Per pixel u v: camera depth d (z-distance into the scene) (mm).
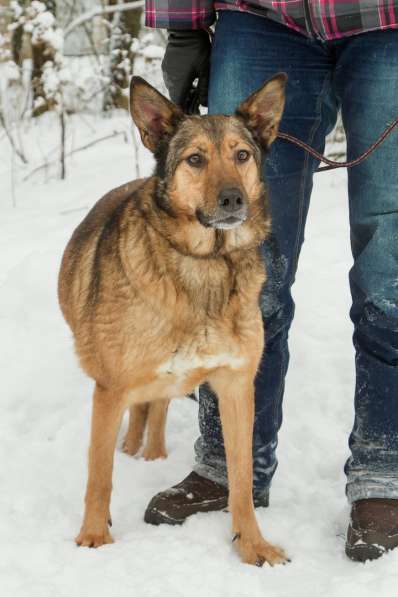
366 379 3057
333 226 6219
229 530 3090
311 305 5016
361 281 2994
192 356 2881
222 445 3289
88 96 11133
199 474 3301
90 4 12773
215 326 2859
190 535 3041
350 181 2994
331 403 4227
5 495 3279
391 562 2754
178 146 2926
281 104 2930
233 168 2861
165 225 2850
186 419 4168
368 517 2895
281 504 3342
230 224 2777
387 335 2963
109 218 3271
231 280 2861
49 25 8523
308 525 3127
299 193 3129
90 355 3025
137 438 3850
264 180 3035
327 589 2617
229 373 2982
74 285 3365
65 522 3090
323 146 3240
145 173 7973
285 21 2904
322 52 2996
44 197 7555
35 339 4703
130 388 2945
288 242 3141
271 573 2789
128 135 9867
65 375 4434
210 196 2785
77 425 3902
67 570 2730
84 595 2590
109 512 3088
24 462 3588
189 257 2822
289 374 4445
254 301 2924
